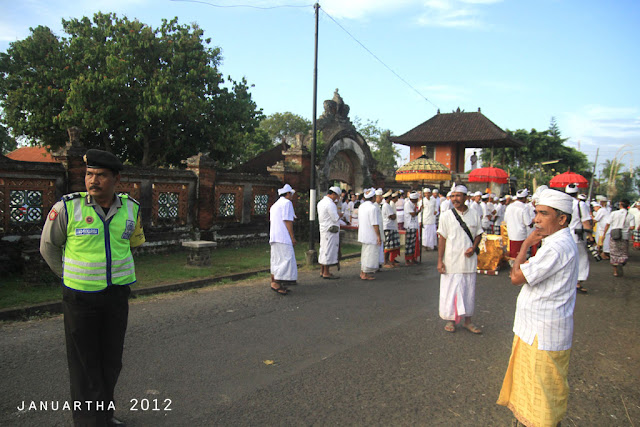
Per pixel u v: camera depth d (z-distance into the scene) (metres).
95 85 14.40
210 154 17.94
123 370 4.46
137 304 6.87
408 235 11.60
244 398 3.97
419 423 3.66
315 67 11.12
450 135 31.67
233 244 13.27
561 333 3.03
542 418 3.00
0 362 4.56
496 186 28.67
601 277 10.41
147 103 14.99
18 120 16.06
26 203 8.55
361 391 4.19
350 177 19.88
